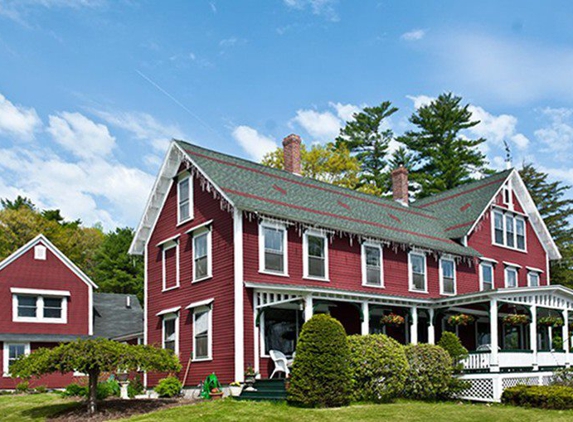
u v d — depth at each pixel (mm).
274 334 21766
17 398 22188
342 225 24359
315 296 20531
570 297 26250
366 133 56344
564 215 48656
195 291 23219
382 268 26000
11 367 17797
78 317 32438
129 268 53594
